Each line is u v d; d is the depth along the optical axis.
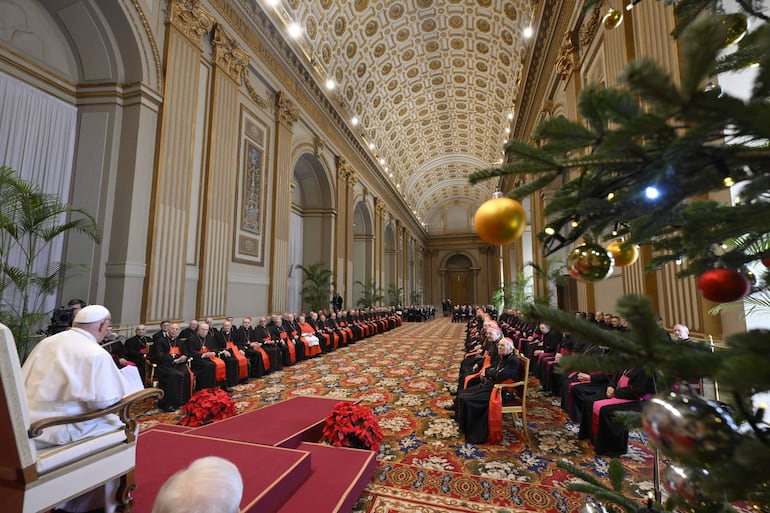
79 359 2.17
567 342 5.90
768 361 0.49
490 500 2.74
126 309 6.20
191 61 7.54
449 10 14.77
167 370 5.11
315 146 13.44
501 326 11.56
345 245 16.11
